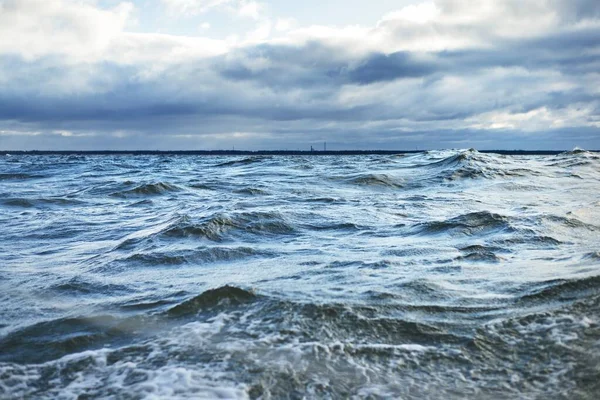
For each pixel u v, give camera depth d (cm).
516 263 740
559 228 976
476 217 1070
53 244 1028
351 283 659
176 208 1486
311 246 930
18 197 1783
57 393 406
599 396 393
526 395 398
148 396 394
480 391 405
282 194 1739
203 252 882
